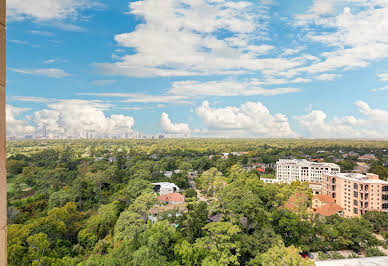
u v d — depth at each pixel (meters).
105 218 46.50
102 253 38.72
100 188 70.44
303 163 96.81
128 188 65.12
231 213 39.34
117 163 107.88
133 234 35.59
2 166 3.35
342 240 39.06
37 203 60.38
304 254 37.25
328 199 59.47
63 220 45.03
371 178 64.44
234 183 52.38
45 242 34.09
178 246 28.83
